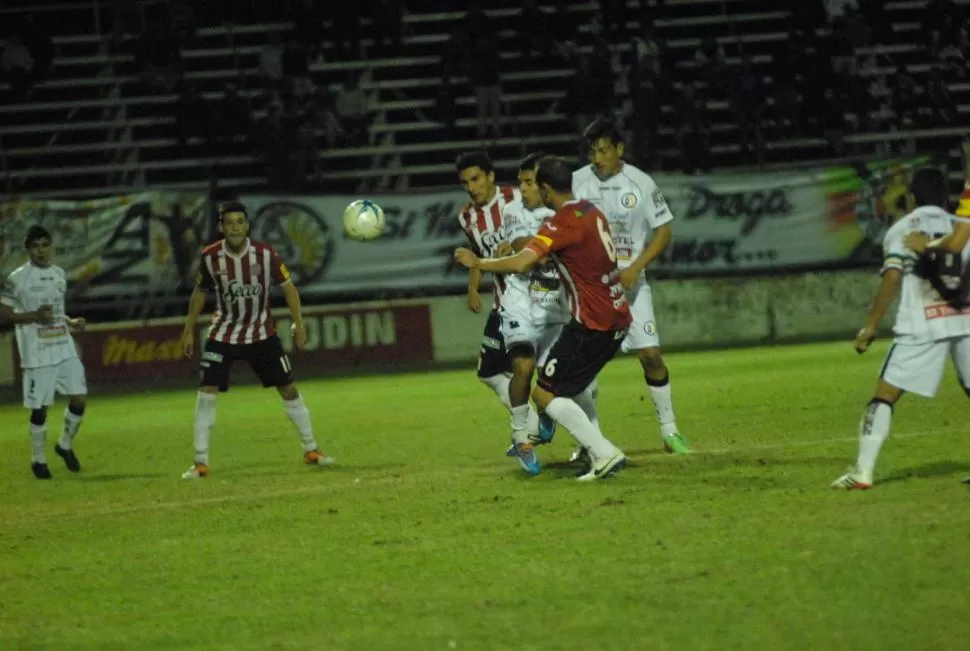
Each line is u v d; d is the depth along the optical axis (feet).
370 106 165.68
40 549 47.83
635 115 156.35
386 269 142.10
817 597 32.73
